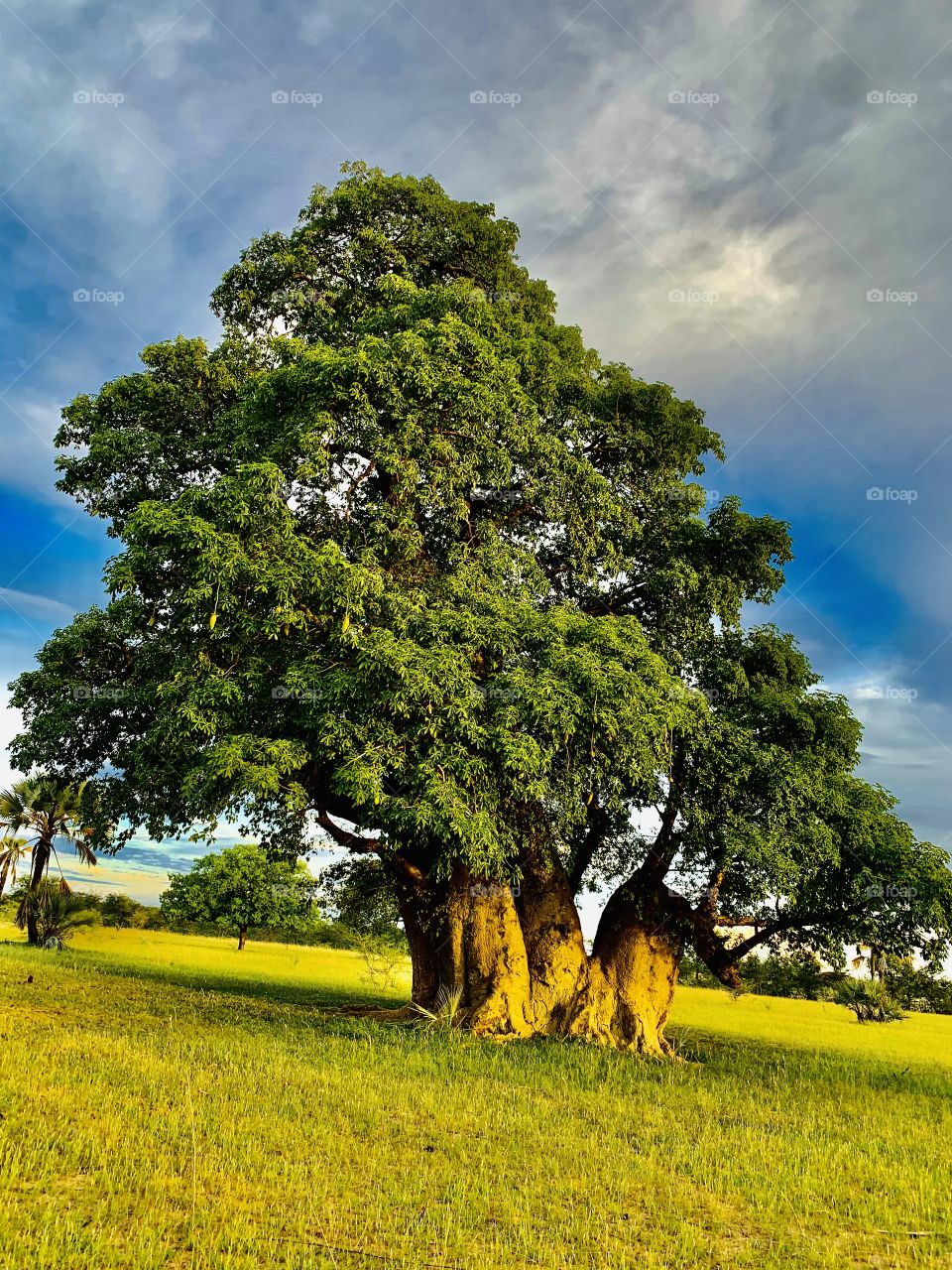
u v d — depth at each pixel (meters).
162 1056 11.73
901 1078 17.41
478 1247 6.48
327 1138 8.82
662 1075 14.73
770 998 50.94
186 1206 6.71
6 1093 8.96
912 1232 7.45
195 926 66.19
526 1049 16.27
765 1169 9.07
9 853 34.00
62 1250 5.70
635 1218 7.42
